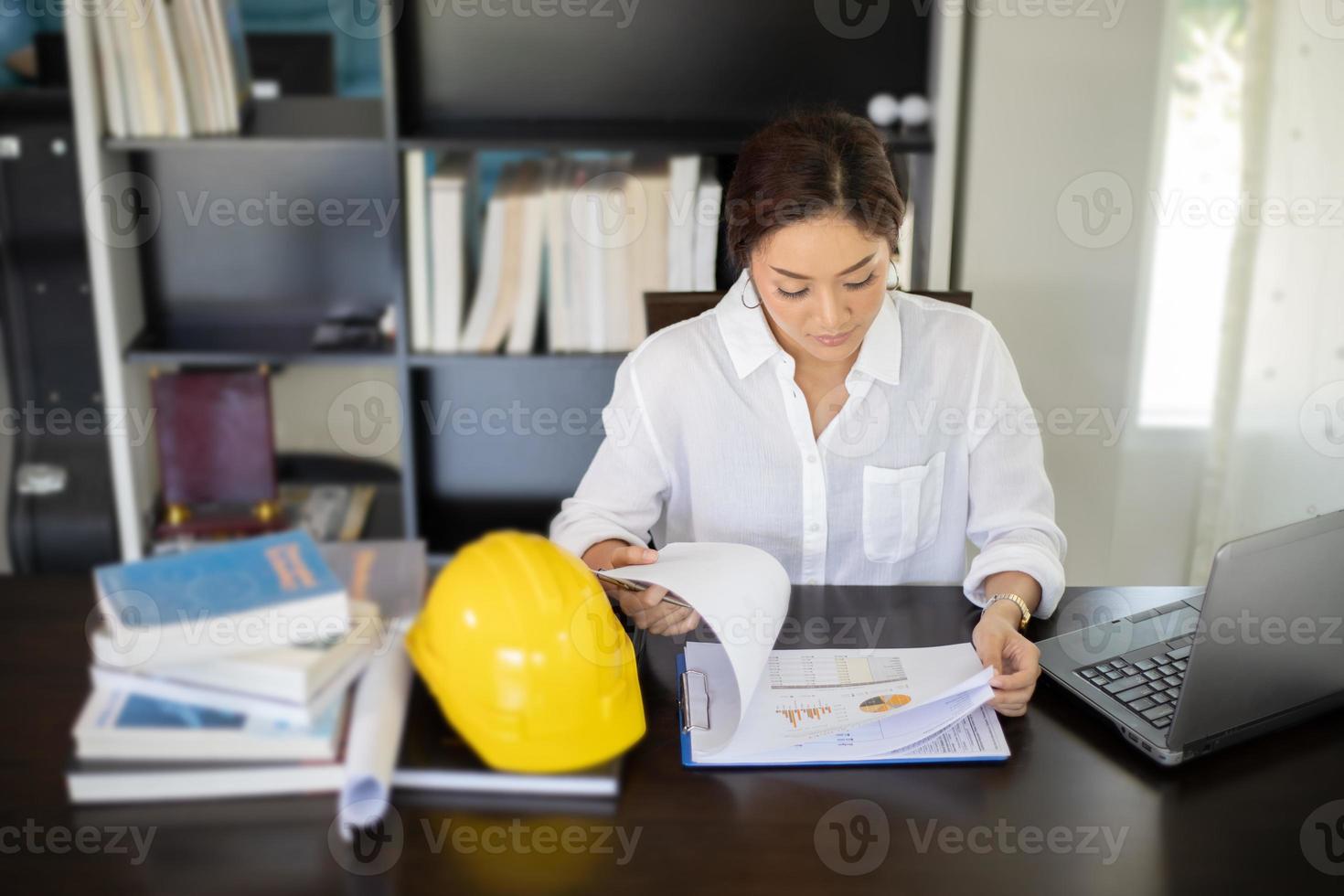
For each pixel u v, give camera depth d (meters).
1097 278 2.50
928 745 1.15
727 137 2.39
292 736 1.03
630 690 1.17
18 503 2.64
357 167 2.63
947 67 2.35
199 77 2.37
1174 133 2.74
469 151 2.62
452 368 2.73
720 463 1.61
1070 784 1.11
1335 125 2.28
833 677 1.25
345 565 1.25
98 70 2.37
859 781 1.11
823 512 1.61
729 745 1.14
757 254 1.36
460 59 2.51
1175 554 2.96
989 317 2.52
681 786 1.10
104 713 1.05
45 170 2.46
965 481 1.65
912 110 2.44
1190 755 1.14
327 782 1.04
